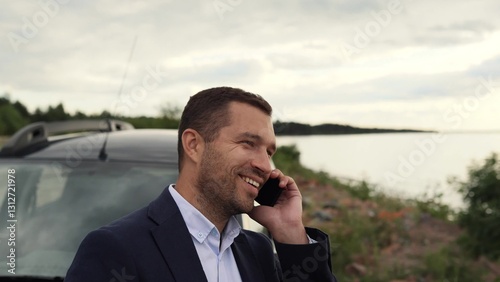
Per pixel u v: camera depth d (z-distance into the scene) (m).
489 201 9.37
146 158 4.26
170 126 11.86
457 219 9.75
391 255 8.87
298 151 16.06
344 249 8.60
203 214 2.38
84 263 2.21
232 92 2.43
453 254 8.88
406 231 9.67
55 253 3.81
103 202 4.00
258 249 2.63
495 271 8.41
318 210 11.25
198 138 2.39
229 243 2.44
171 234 2.30
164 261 2.26
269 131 2.44
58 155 4.35
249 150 2.39
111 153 4.32
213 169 2.37
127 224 2.30
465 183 9.62
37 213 4.01
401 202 11.22
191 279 2.26
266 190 2.71
